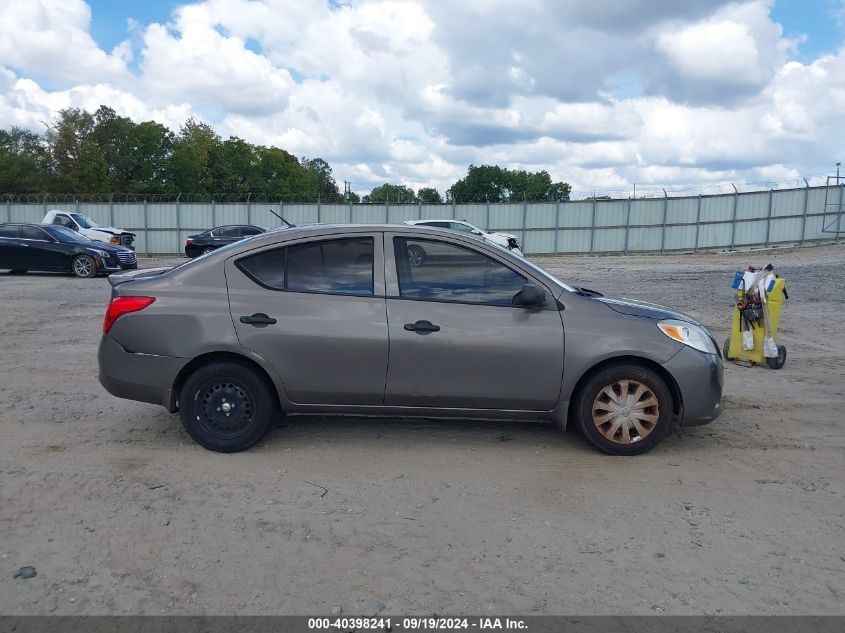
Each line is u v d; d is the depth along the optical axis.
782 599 3.25
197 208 37.09
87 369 7.89
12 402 6.44
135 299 5.08
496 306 5.03
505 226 36.44
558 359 4.95
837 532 3.94
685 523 4.04
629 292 16.56
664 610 3.15
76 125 64.25
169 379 5.03
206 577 3.38
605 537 3.85
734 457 5.17
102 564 3.49
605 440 5.09
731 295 15.89
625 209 36.09
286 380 5.00
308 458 5.04
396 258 5.12
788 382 7.63
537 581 3.39
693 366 5.00
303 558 3.58
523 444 5.38
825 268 23.52
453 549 3.70
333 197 53.25
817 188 35.72
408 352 4.96
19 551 3.60
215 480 4.60
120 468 4.79
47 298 14.59
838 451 5.32
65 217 28.62
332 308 5.01
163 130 68.69
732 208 36.09
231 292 5.07
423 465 4.92
